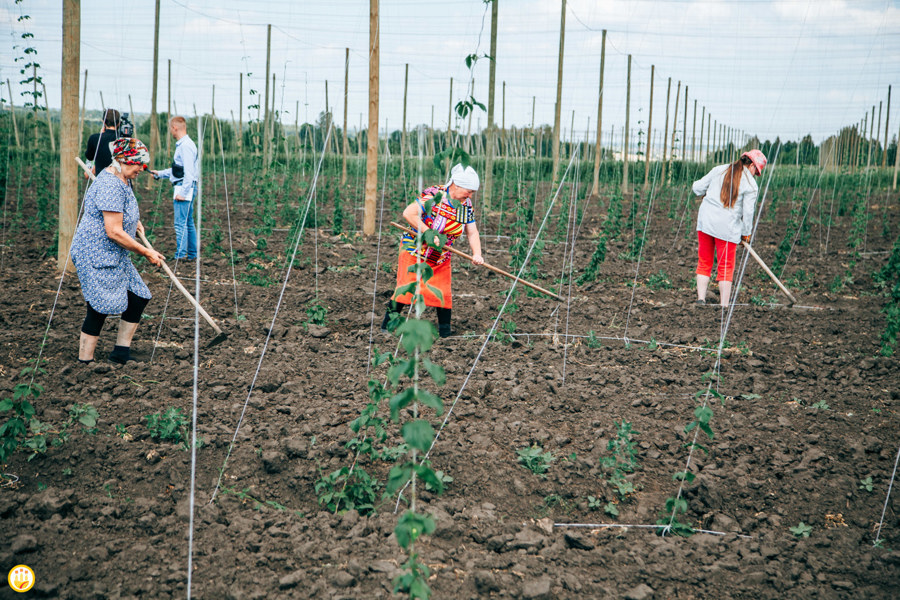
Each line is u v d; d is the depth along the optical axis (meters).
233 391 4.97
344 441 4.15
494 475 3.91
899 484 3.97
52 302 6.82
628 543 3.38
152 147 18.98
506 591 2.94
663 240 13.19
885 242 13.66
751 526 3.58
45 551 3.06
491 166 16.12
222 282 8.33
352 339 6.26
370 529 3.35
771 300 8.26
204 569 3.02
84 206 4.91
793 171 22.16
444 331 6.46
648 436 4.48
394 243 11.56
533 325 6.99
